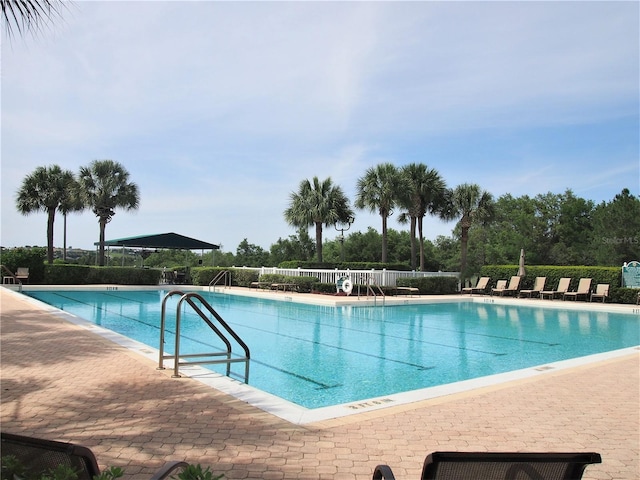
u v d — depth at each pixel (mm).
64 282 23766
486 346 10039
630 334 12156
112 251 34031
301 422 4207
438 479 1911
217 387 5320
